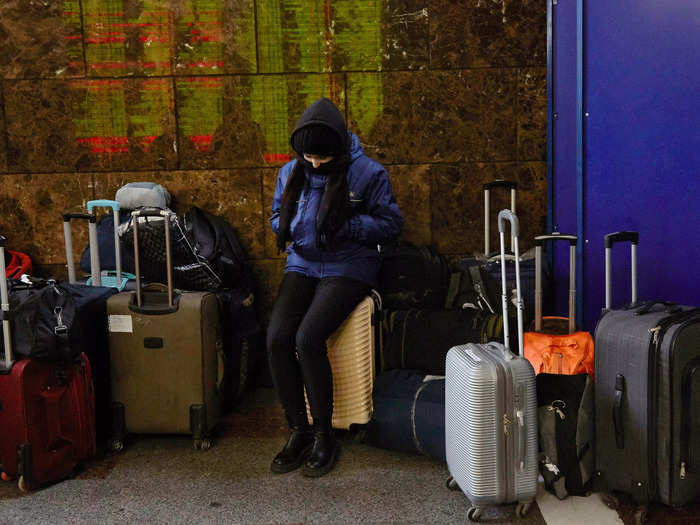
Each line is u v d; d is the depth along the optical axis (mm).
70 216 2895
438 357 2643
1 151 3359
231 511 2096
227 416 2977
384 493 2203
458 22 3242
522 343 2111
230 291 3107
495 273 2916
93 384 2537
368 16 3248
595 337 2160
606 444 2115
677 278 2324
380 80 3289
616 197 2633
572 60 2941
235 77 3303
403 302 3018
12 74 3303
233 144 3350
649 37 2379
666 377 1931
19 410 2195
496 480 1950
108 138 3350
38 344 2178
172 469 2424
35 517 2072
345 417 2555
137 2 3258
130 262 3094
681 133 2252
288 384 2393
